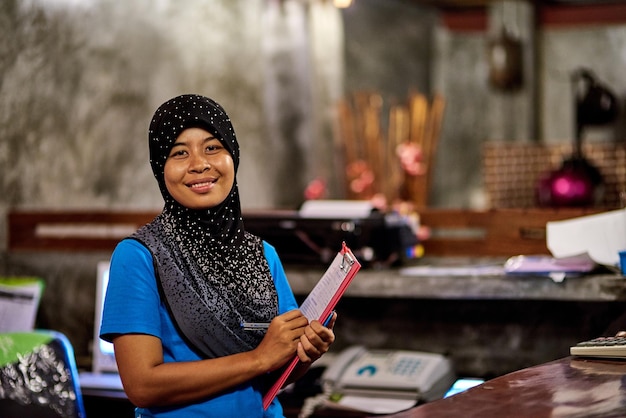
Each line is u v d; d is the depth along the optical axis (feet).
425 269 12.51
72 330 15.35
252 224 12.87
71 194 17.98
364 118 27.61
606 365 7.52
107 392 12.54
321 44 27.48
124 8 20.10
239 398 7.09
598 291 11.10
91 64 18.79
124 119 20.03
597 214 12.51
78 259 15.30
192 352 7.08
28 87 16.69
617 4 33.32
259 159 25.46
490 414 6.17
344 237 12.41
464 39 37.35
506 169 24.31
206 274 7.17
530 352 12.37
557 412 6.07
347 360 12.05
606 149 23.67
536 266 11.49
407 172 27.09
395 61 34.45
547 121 35.29
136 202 20.36
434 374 11.64
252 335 7.26
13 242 15.85
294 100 26.45
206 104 7.32
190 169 7.11
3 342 10.50
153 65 21.25
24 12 16.57
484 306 12.61
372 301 13.21
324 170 27.48
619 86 34.32
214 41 23.80
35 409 10.32
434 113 27.66
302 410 11.53
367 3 32.45
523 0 32.32
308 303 7.53
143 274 6.98
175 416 6.95
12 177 16.22
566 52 34.96
